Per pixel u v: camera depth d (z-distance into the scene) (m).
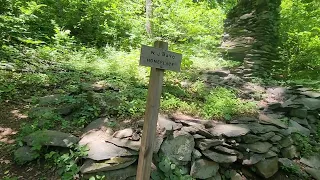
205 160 3.44
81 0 8.27
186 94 4.80
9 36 6.19
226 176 3.61
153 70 2.53
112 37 8.07
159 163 3.12
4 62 5.09
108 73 5.38
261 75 6.74
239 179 3.61
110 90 4.55
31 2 6.76
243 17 7.64
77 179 2.81
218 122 4.03
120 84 4.78
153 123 2.56
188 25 7.94
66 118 3.71
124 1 9.13
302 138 4.65
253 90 5.77
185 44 7.84
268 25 7.12
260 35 7.09
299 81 6.54
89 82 4.89
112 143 3.07
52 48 6.21
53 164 3.00
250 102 4.86
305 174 4.15
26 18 6.39
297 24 8.25
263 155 3.82
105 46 8.01
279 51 7.43
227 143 3.67
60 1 8.06
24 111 3.92
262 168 3.76
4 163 2.97
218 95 4.83
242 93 5.52
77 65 5.75
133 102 3.98
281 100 5.55
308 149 4.58
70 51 6.76
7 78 4.69
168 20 8.44
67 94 4.29
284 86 6.32
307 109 5.19
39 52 5.99
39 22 7.48
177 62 2.63
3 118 3.70
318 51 7.27
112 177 2.84
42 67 5.37
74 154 2.92
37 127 3.43
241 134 3.68
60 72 5.25
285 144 4.33
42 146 3.09
